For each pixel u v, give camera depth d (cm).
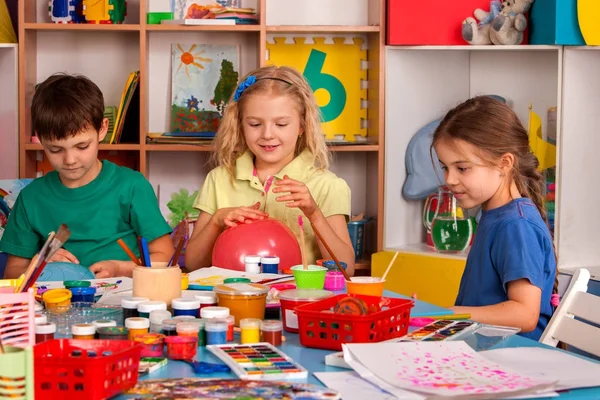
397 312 121
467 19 297
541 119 312
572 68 294
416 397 91
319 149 239
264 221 200
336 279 164
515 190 177
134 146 300
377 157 312
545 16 292
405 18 299
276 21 326
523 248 162
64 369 87
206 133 309
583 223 298
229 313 129
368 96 325
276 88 229
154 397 89
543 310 166
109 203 226
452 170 174
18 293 105
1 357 81
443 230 296
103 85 327
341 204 234
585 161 296
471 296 173
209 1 325
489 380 96
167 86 326
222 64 324
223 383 95
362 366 101
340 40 326
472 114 173
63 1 306
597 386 98
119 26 300
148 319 121
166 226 231
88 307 139
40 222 226
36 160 315
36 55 322
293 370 101
